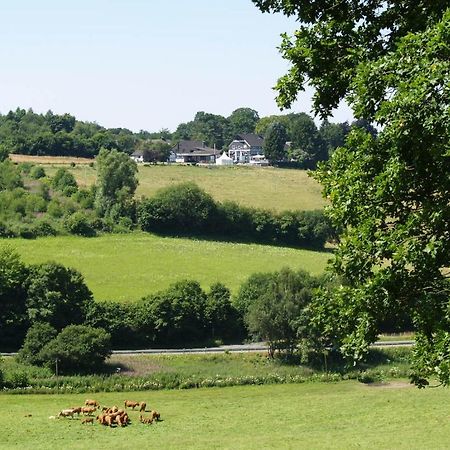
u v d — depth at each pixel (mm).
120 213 171000
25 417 71250
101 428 66500
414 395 79625
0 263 105188
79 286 108000
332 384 88188
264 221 168750
